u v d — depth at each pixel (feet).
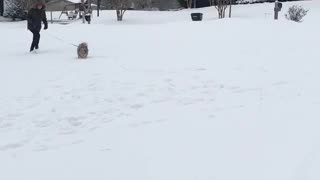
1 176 29.73
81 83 53.57
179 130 38.29
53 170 30.55
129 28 106.52
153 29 102.06
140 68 59.77
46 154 33.68
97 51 73.92
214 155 31.78
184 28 101.04
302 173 27.45
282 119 40.37
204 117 42.19
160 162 31.07
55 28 109.81
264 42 79.20
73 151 34.17
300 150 31.63
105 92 50.08
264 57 66.03
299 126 37.86
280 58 65.26
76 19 193.26
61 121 41.81
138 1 218.59
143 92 49.80
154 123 40.78
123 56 68.64
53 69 61.00
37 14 74.79
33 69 61.52
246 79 53.93
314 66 60.23
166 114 43.68
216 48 74.02
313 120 39.60
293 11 123.03
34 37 75.10
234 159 30.76
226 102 47.01
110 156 32.73
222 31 93.56
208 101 47.44
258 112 43.32
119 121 41.68
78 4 211.61
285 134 35.73
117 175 29.25
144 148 34.09
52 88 52.06
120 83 53.06
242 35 87.56
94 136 37.60
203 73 56.49
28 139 37.01
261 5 176.76
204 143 34.53
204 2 201.67
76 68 61.00
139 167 30.40
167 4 239.50
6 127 40.45
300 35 86.69
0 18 196.65
